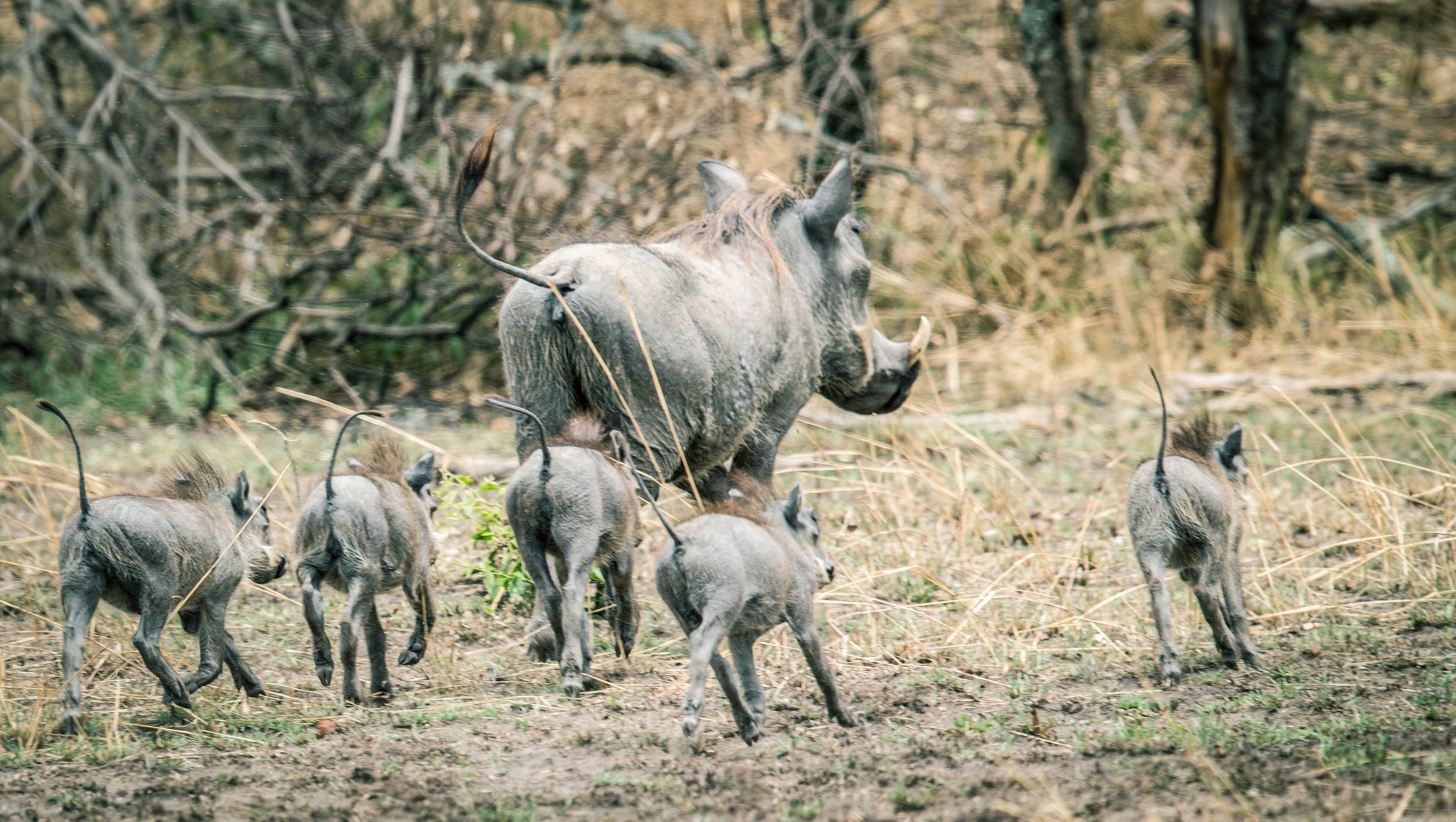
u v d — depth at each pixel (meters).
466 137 43.91
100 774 17.02
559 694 20.16
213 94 45.56
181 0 49.31
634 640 21.77
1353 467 28.36
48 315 45.56
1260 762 16.03
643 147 43.72
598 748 17.70
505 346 21.50
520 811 15.41
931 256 48.28
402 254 43.94
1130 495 20.61
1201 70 46.09
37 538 27.22
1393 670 20.12
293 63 47.03
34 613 23.61
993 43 54.16
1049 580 25.28
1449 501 27.86
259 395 43.88
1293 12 44.94
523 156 43.12
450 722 19.05
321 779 16.62
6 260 46.81
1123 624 22.91
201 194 49.66
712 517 17.45
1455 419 35.97
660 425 21.67
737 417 23.00
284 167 46.53
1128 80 57.03
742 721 17.52
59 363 46.59
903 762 16.78
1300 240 49.09
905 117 53.16
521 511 19.58
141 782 16.69
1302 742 16.81
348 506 19.27
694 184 43.38
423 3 47.97
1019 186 50.41
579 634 19.45
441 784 16.41
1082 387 41.84
